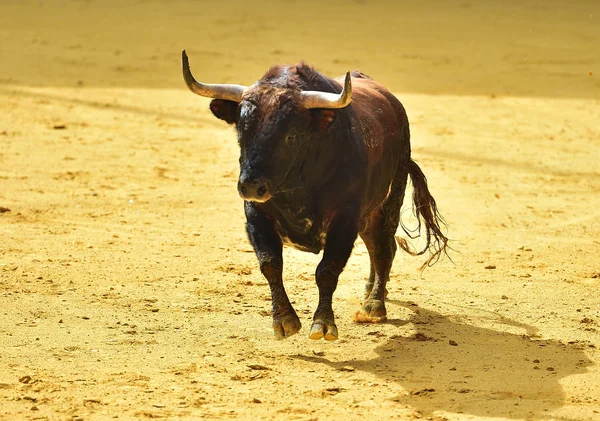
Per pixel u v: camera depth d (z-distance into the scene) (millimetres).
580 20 128625
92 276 33125
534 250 38719
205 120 70500
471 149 62312
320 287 24859
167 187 49406
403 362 25406
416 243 39781
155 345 26328
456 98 83875
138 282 32562
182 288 31984
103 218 42375
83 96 78938
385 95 30672
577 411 21906
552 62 103500
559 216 45281
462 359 25703
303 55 104375
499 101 82812
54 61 96750
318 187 25141
